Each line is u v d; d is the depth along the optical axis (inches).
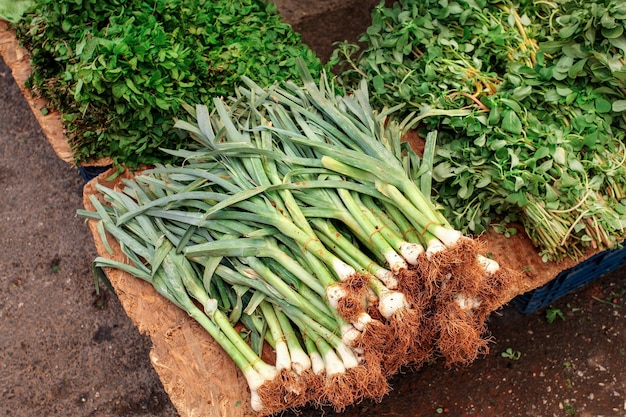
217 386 48.1
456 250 44.6
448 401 59.2
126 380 62.7
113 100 54.1
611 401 58.4
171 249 50.5
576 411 58.2
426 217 46.6
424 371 60.6
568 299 63.5
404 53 58.3
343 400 45.0
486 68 57.7
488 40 56.6
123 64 51.7
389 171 47.9
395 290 45.4
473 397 59.2
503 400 59.0
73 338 65.2
